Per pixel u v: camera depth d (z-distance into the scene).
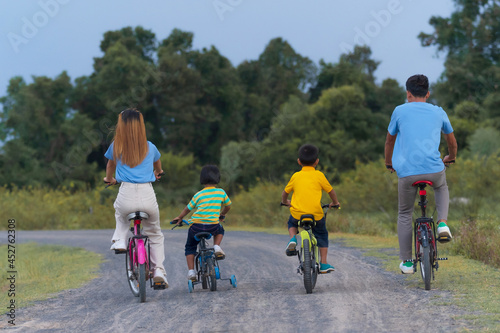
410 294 18.48
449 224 41.09
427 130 19.28
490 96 162.12
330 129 179.62
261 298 19.19
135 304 19.39
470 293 18.08
